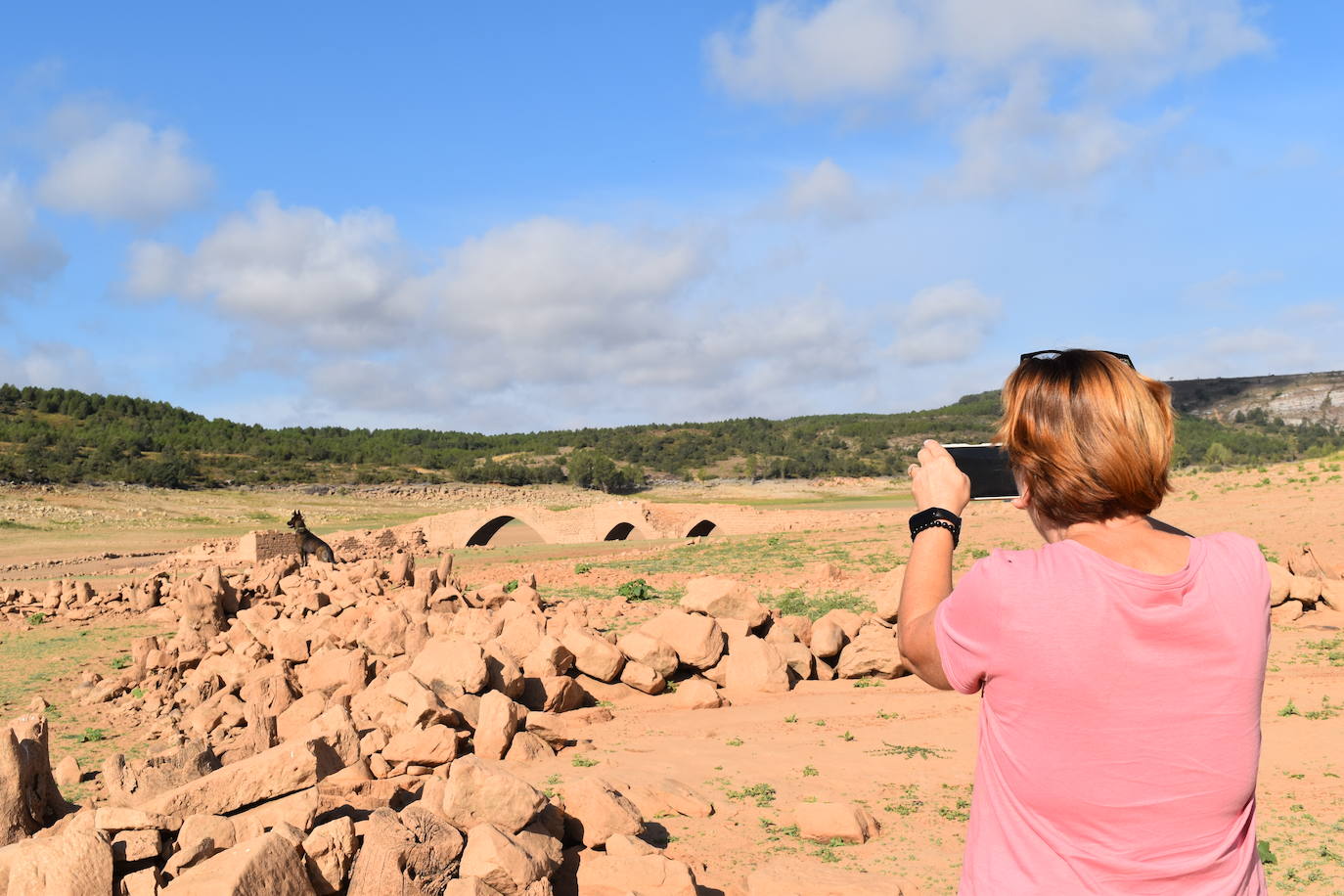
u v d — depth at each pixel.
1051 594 1.70
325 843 5.43
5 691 18.03
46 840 5.35
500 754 9.99
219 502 123.19
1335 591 17.66
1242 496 34.47
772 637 15.29
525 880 5.51
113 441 153.88
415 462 194.88
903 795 8.61
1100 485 1.77
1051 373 1.88
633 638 14.12
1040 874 1.70
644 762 9.94
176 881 5.17
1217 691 1.64
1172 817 1.63
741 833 7.62
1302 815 7.73
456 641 12.33
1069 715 1.66
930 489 2.05
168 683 17.36
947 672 1.83
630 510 75.19
